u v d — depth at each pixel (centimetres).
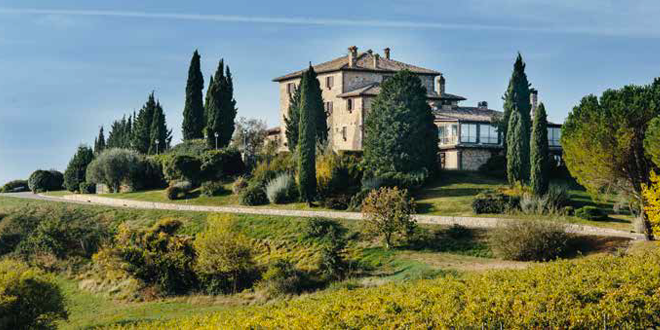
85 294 6006
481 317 3180
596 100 6162
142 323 4603
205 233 5978
